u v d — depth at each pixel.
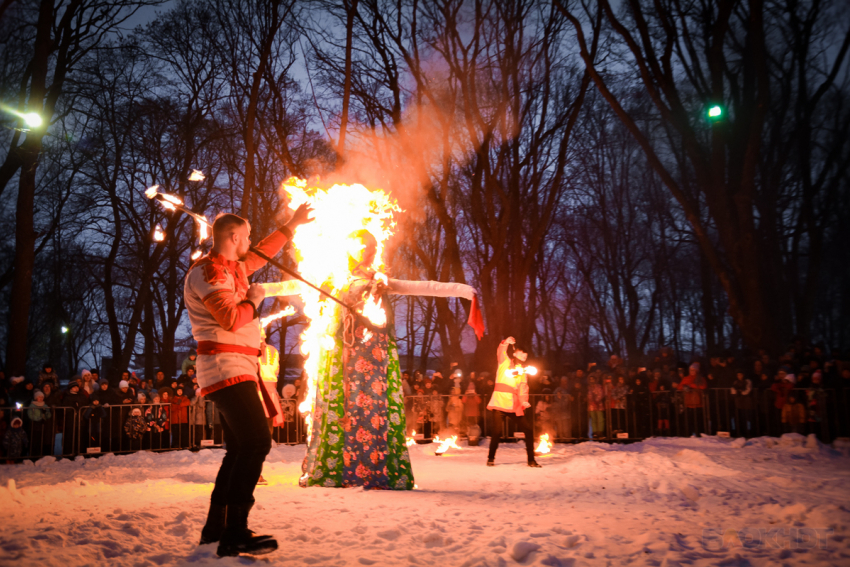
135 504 5.01
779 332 15.92
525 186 18.69
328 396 6.45
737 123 15.48
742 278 14.86
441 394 14.12
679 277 28.94
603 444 12.34
